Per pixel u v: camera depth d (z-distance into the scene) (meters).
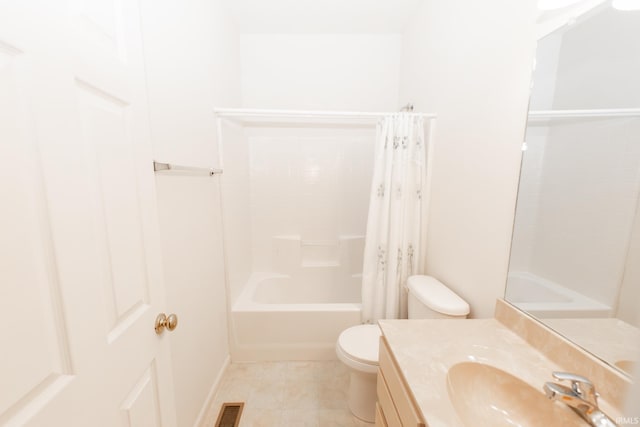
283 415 1.47
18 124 0.40
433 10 1.68
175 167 1.04
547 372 0.75
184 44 1.22
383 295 1.79
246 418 1.45
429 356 0.81
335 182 2.55
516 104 0.98
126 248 0.67
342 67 2.38
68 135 0.49
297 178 2.54
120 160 0.65
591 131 0.70
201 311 1.41
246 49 2.33
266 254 2.59
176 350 1.15
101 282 0.58
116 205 0.63
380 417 1.00
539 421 0.67
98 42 0.58
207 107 1.52
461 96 1.35
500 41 1.06
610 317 0.66
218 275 1.68
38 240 0.44
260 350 1.88
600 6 0.68
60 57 0.47
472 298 1.26
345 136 2.51
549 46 0.83
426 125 1.75
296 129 2.47
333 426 1.40
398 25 2.20
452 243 1.44
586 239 0.72
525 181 0.94
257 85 2.38
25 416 0.41
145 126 0.76
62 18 0.48
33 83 0.42
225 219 1.77
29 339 0.42
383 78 2.40
